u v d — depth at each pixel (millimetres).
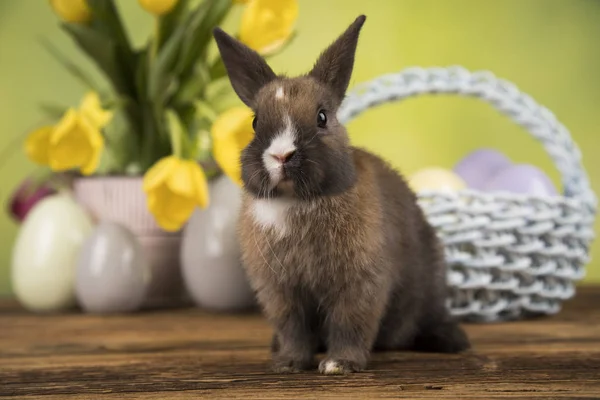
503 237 604
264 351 551
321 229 485
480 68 881
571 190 647
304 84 494
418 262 532
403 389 459
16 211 778
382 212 500
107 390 468
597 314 657
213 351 552
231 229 679
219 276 678
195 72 714
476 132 883
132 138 729
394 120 878
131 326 636
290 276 493
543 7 880
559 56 883
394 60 876
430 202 612
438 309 546
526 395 448
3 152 856
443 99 880
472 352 535
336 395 451
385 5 872
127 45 714
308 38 866
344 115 639
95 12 698
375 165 538
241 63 517
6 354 549
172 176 631
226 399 449
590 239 641
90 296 681
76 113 659
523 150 885
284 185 475
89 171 660
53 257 696
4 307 736
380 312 498
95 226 715
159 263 718
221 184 693
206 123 731
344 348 499
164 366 515
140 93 710
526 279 620
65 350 559
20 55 857
